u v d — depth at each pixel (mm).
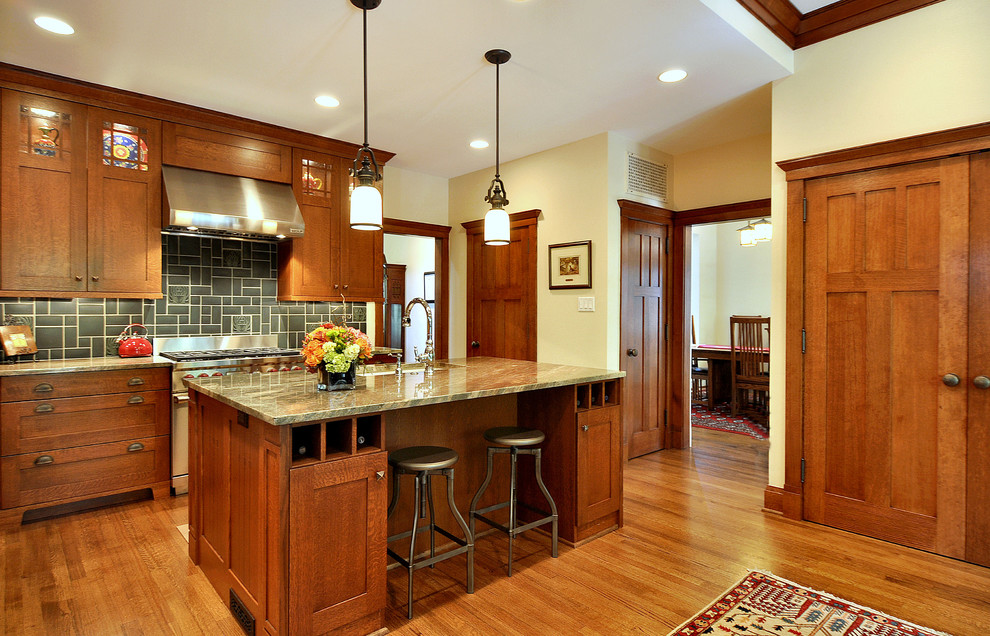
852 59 2859
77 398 3039
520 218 4734
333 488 1828
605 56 2873
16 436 2859
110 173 3295
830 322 2932
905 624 1982
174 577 2330
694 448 4715
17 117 2994
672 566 2465
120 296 3336
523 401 2994
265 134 3922
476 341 5207
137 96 3334
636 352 4336
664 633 1933
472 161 4898
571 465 2705
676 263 4695
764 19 2797
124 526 2887
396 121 3871
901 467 2689
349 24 2527
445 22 2512
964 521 2498
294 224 3865
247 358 3605
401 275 8500
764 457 4402
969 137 2451
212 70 3021
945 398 2557
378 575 1947
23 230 3018
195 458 2443
